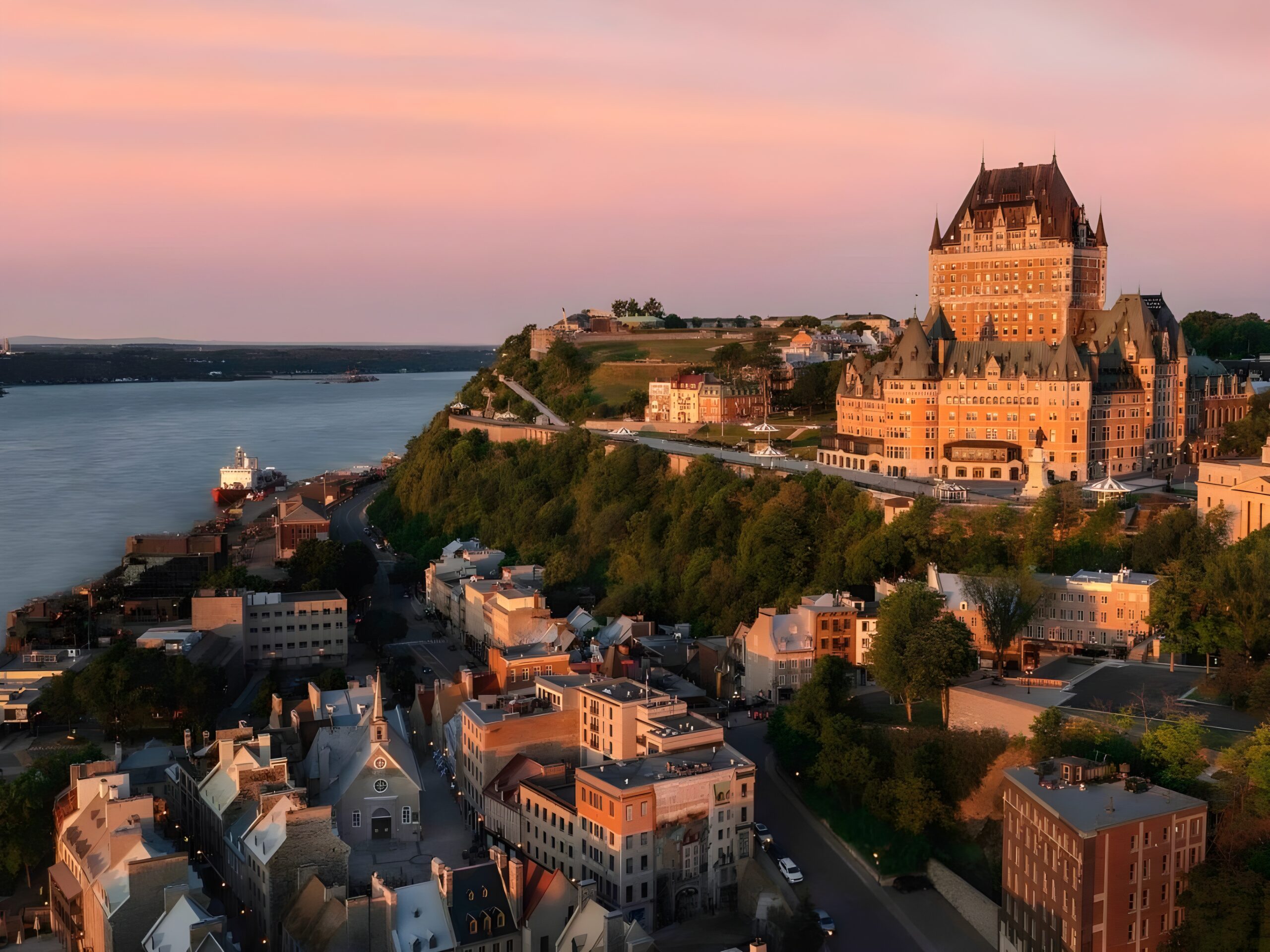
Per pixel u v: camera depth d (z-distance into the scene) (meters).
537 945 163.50
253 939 175.50
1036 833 170.88
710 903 189.75
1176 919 167.62
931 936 182.38
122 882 159.75
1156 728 196.38
